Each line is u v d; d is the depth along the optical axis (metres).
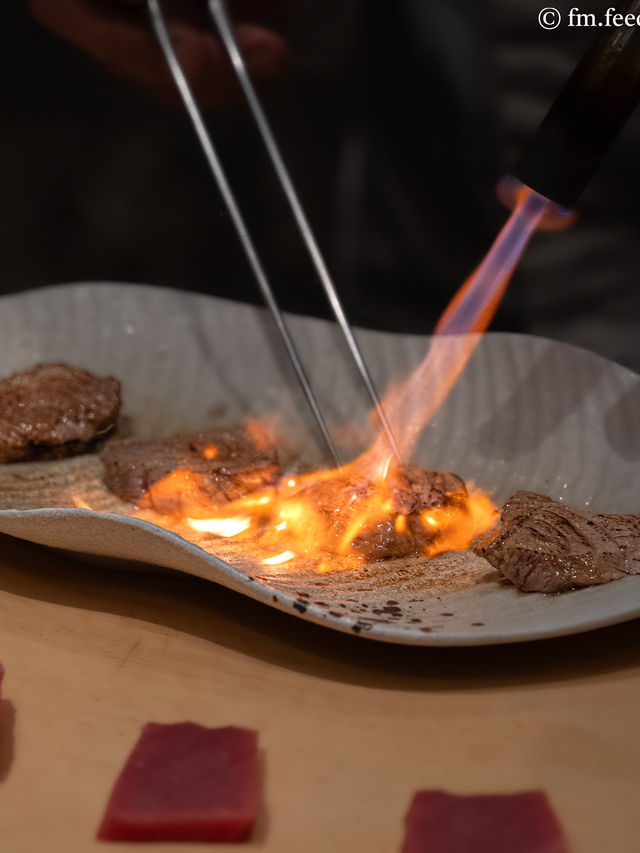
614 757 0.40
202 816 0.37
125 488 0.51
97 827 0.38
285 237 0.78
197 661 0.43
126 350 0.59
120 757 0.40
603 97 0.44
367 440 0.55
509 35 0.65
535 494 0.48
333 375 0.57
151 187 0.81
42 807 0.38
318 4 0.71
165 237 0.81
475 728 0.41
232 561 0.47
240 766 0.38
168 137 0.80
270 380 0.58
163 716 0.41
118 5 0.64
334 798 0.39
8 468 0.53
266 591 0.42
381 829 0.38
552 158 0.45
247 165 0.79
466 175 0.68
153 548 0.43
